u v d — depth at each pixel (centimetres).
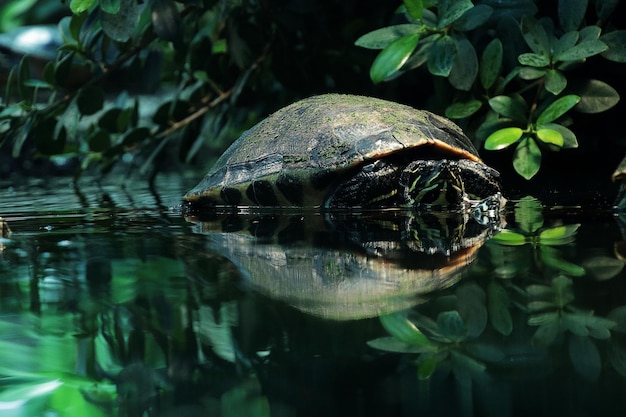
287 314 164
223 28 532
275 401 117
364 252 235
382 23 527
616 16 430
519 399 115
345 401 116
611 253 221
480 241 250
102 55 471
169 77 572
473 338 144
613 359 131
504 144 365
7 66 880
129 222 324
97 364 137
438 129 351
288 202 353
